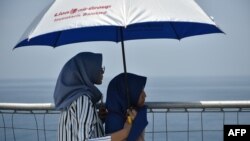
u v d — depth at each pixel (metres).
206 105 3.59
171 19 2.42
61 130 2.98
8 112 4.04
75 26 2.44
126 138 3.11
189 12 2.55
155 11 2.44
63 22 2.53
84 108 2.90
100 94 3.09
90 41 3.63
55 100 3.03
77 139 2.89
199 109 3.65
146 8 2.45
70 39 3.52
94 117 3.00
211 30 3.17
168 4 2.53
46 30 2.54
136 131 3.10
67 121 2.94
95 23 2.40
